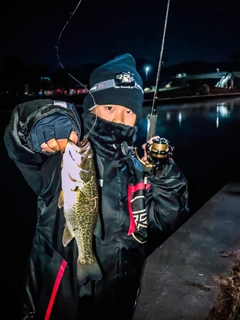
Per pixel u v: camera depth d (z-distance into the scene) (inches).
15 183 412.8
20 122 72.4
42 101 73.8
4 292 182.1
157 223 88.4
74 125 74.0
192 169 468.1
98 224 79.2
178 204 85.8
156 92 89.7
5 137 74.2
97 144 82.1
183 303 116.2
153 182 84.7
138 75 88.4
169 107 1571.1
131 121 84.9
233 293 106.8
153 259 142.9
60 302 80.2
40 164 76.6
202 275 131.1
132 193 83.3
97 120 82.5
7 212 317.7
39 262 81.6
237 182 242.2
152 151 81.2
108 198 81.0
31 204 341.7
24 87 2379.4
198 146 639.8
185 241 158.1
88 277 80.0
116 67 83.9
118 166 82.5
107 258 81.1
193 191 368.8
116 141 81.8
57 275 79.6
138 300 117.8
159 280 128.6
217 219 182.4
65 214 74.6
